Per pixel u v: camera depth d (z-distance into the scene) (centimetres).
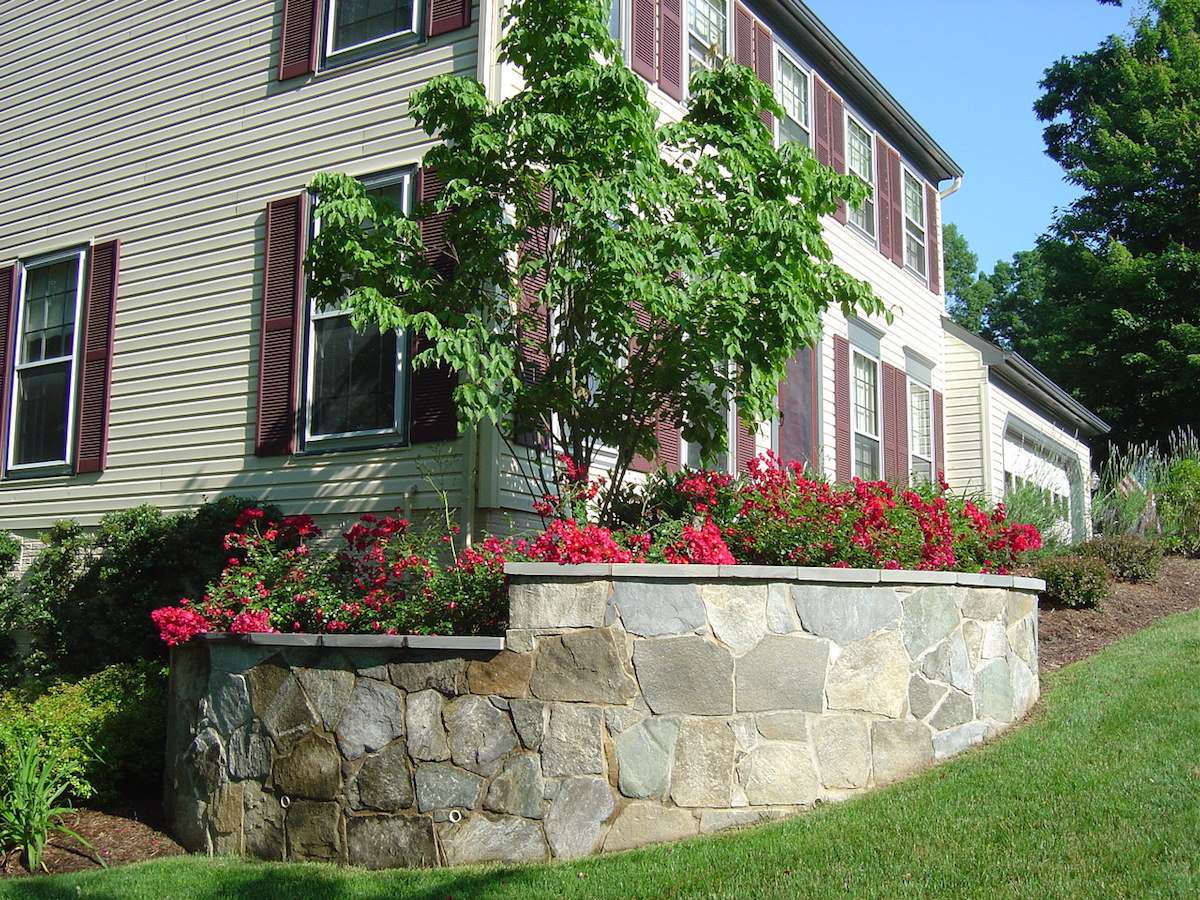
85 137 1117
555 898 493
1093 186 2875
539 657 577
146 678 813
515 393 737
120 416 1036
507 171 750
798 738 591
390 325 680
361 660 605
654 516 778
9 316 1138
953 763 625
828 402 1312
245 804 625
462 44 887
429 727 586
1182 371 2581
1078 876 452
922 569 712
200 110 1034
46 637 974
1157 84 2842
